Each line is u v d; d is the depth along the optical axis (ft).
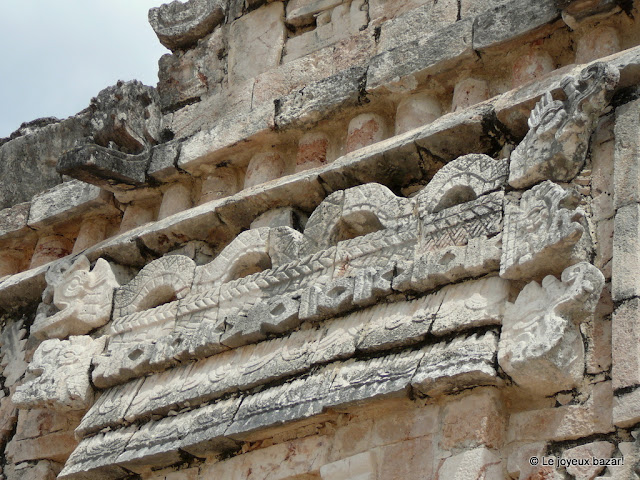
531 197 36.99
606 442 32.60
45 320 48.37
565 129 37.09
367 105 45.83
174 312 44.47
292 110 47.21
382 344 37.17
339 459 37.17
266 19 53.26
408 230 39.47
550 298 34.45
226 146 48.44
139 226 50.29
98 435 43.57
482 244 37.11
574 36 42.11
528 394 34.78
